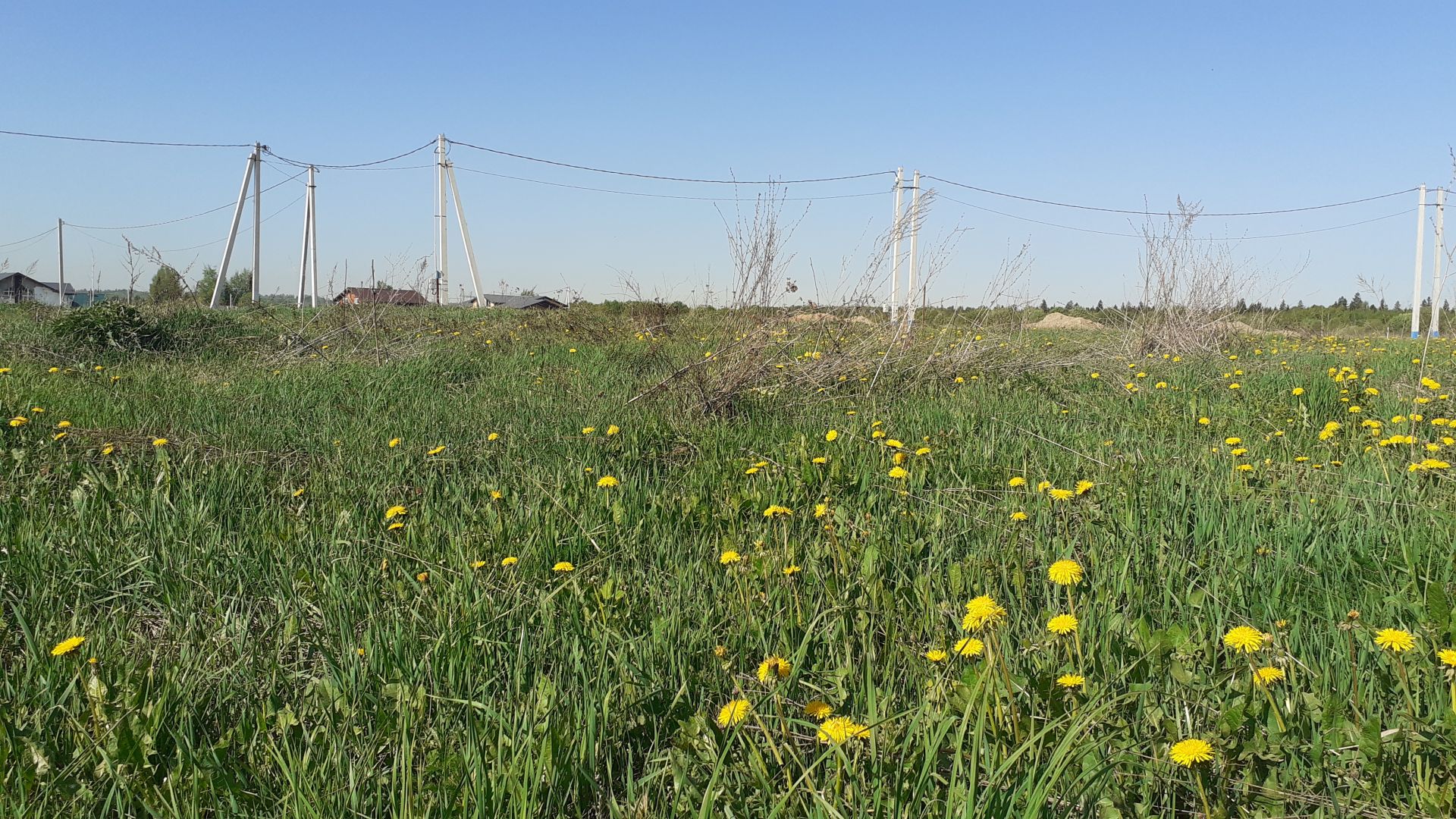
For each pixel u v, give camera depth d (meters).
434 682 2.41
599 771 2.14
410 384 8.16
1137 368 9.08
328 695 2.33
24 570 3.30
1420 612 2.56
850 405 7.05
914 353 8.38
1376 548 3.31
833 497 4.16
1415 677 2.16
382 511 4.16
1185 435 5.75
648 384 7.86
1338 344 13.87
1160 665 2.29
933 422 6.24
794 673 2.39
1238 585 2.95
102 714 2.19
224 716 2.37
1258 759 1.87
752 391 7.24
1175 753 1.78
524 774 1.93
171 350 10.42
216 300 24.33
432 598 3.04
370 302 12.19
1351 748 1.93
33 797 1.98
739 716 1.95
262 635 2.88
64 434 5.20
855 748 1.89
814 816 1.75
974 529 3.74
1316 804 1.82
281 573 3.29
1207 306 11.27
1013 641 2.54
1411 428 4.99
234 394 7.35
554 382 8.36
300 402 7.04
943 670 2.35
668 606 2.92
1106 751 1.98
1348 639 2.38
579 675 2.46
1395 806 1.81
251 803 1.99
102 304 10.47
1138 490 4.08
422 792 1.95
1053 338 14.58
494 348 11.55
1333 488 4.12
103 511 4.01
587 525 3.81
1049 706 2.01
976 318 9.78
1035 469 4.69
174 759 2.13
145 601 3.19
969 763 1.96
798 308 8.58
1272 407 6.08
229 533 3.72
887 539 3.50
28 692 2.41
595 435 5.72
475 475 4.85
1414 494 3.87
